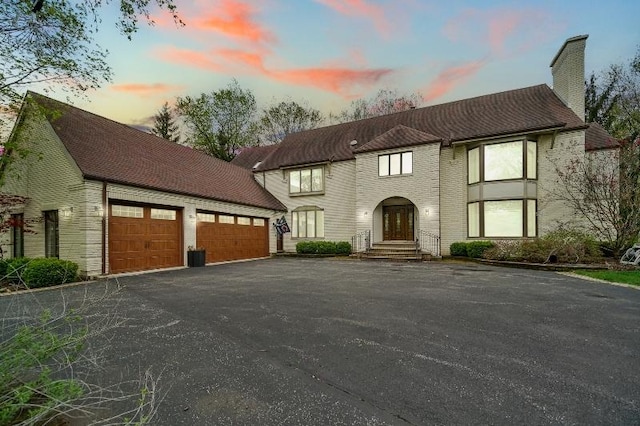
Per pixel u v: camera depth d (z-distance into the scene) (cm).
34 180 1117
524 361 336
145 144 1477
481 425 223
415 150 1600
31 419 179
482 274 993
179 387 280
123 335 423
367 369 318
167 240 1245
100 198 1004
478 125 1588
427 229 1553
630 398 260
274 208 1897
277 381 292
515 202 1407
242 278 954
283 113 3491
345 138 2064
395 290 737
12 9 758
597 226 1261
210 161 1883
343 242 1767
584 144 1348
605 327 450
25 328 242
